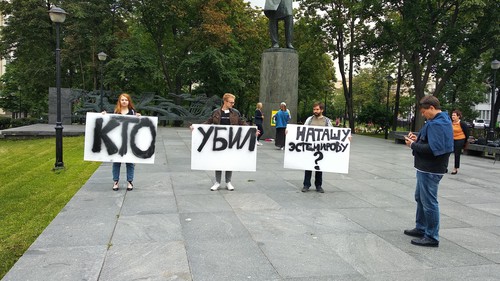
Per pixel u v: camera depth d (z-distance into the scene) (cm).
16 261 416
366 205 691
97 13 2923
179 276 383
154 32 3083
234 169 774
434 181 477
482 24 2306
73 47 2973
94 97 2623
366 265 425
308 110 4928
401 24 2461
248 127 774
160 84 3425
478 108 7169
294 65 1920
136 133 757
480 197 797
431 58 2458
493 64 1911
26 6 3016
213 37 2931
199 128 766
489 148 1527
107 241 475
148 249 452
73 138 1900
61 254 431
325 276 394
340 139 785
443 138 458
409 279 392
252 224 558
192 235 504
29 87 3444
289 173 1002
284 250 461
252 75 3606
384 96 4891
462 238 525
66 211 602
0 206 643
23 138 2014
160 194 729
